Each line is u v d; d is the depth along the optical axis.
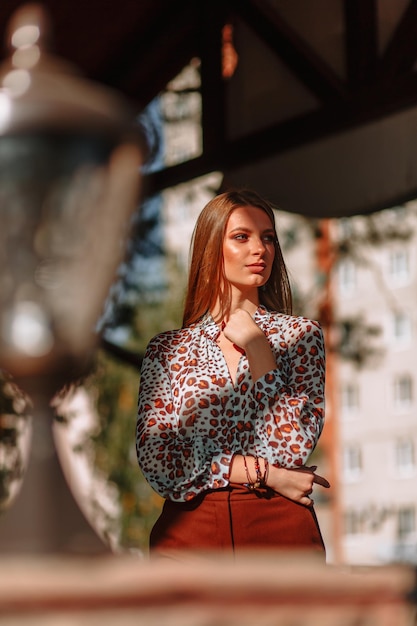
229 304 2.98
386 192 5.55
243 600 0.71
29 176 0.81
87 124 0.81
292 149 5.56
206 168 5.85
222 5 5.79
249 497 2.68
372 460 34.28
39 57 0.89
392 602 0.74
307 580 0.72
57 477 0.85
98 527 0.87
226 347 2.92
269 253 3.03
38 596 0.68
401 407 33.31
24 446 0.86
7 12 5.14
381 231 9.86
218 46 5.83
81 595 0.68
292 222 9.82
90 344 0.86
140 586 0.69
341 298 26.08
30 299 0.84
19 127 0.80
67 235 0.83
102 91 0.87
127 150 0.84
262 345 2.83
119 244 0.86
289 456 2.74
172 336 2.98
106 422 8.80
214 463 2.70
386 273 27.72
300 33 5.48
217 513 2.67
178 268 8.65
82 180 0.82
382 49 5.23
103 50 6.15
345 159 5.56
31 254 0.83
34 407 0.86
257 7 5.60
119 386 8.83
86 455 8.80
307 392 2.88
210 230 3.03
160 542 2.71
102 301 0.86
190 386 2.83
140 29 6.05
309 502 2.70
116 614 0.68
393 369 33.16
